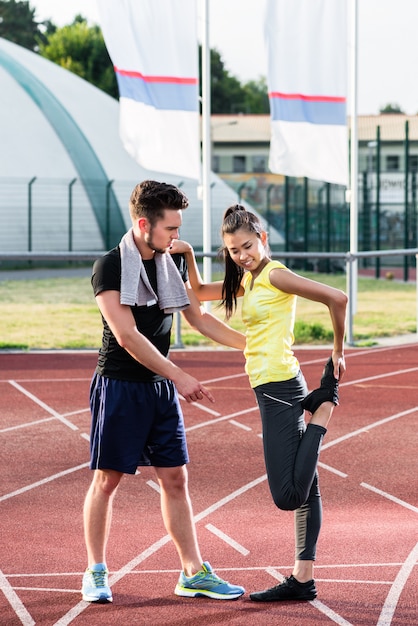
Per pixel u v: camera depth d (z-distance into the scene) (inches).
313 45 533.3
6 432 307.0
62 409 343.6
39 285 967.6
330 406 164.6
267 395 164.7
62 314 698.8
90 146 1373.0
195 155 513.7
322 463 267.0
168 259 171.8
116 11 498.6
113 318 163.6
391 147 2255.2
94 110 1483.8
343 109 539.2
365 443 290.8
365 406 347.6
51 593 171.2
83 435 303.0
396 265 1286.9
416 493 237.0
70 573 181.6
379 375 412.8
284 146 534.9
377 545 195.8
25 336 570.6
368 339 537.3
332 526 209.5
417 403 353.1
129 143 503.5
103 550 170.4
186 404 348.5
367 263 1244.5
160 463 170.6
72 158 1331.2
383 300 791.1
